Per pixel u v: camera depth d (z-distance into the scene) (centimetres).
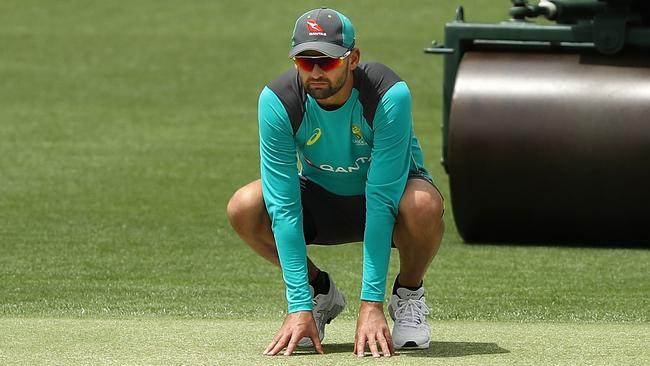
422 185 1795
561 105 3262
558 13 3466
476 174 3312
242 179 4538
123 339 1912
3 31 8306
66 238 3403
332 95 1723
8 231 3497
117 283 2777
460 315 2377
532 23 3438
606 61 3328
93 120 6009
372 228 1764
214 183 4447
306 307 1770
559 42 3369
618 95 3238
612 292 2675
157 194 4203
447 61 3528
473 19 8388
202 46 7925
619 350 1812
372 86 1752
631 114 3212
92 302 2523
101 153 5103
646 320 2312
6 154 5041
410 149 1789
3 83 6944
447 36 3500
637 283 2791
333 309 1973
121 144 5347
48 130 5697
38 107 6344
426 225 1772
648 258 3138
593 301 2559
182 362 1692
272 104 1769
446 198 4253
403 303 1847
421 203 1767
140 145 5325
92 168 4734
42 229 3538
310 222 1939
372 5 8850
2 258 3095
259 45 7956
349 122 1769
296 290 1773
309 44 1686
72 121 5962
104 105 6431
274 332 2011
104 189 4284
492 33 3428
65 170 4681
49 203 3991
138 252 3209
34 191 4219
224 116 6178
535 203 3300
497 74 3344
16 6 8994
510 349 1828
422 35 8038
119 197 4131
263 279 2850
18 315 2333
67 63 7488
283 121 1767
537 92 3291
